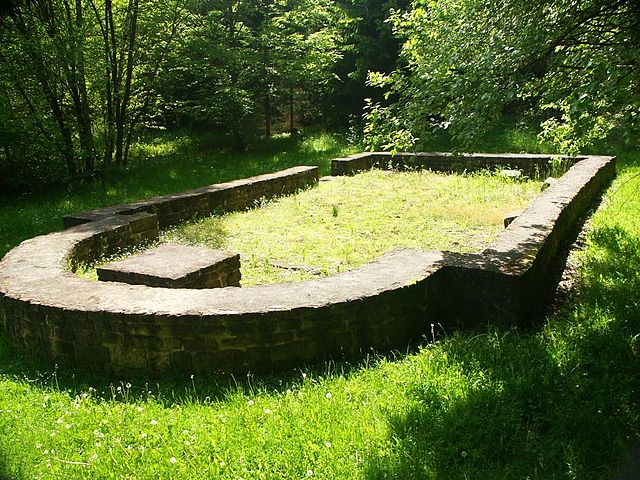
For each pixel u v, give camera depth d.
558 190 7.66
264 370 3.81
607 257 5.57
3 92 11.70
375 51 18.39
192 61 15.84
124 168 14.10
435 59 5.31
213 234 7.96
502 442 2.85
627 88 4.04
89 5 13.29
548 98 4.73
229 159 15.68
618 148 12.40
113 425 3.18
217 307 3.83
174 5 14.75
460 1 5.52
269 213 9.23
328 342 3.91
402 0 17.36
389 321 4.11
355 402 3.28
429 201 9.55
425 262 4.62
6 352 4.30
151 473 2.74
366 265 4.63
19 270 5.04
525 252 4.84
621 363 3.48
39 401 3.52
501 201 9.28
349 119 20.25
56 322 4.03
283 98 18.91
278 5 17.86
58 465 2.83
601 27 4.66
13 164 12.19
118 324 3.84
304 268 6.34
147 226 7.58
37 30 11.66
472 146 4.93
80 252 6.29
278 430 3.00
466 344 3.82
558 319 4.39
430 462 2.73
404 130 5.30
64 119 12.92
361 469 2.69
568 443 2.83
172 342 3.79
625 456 2.78
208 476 2.70
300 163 14.48
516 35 4.67
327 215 8.88
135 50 14.21
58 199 11.15
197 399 3.46
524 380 3.25
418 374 3.47
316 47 17.30
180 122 21.64
